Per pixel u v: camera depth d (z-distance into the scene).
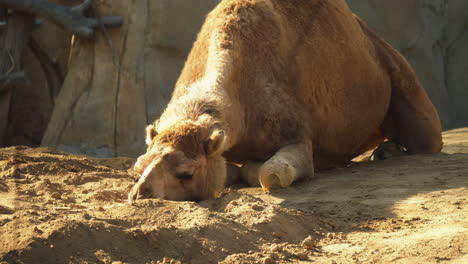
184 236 5.88
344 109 12.30
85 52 22.95
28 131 25.31
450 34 28.69
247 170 10.55
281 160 9.87
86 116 22.19
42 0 22.61
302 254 5.90
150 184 7.59
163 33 22.64
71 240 5.39
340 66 12.20
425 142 13.66
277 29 11.25
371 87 13.04
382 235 6.68
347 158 13.17
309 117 11.45
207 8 23.30
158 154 7.88
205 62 10.42
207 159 8.25
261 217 6.80
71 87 22.78
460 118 28.08
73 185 9.62
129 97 22.27
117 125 22.09
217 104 9.20
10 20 23.02
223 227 6.24
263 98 10.69
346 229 7.09
